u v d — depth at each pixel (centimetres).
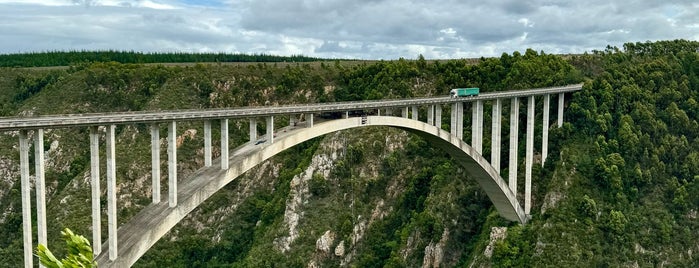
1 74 10262
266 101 9044
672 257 6034
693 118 7406
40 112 8712
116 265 3288
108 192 3294
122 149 7619
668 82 7769
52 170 7812
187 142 7994
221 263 7169
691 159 6769
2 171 7756
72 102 8831
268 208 7538
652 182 6644
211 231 7594
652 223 6256
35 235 6488
